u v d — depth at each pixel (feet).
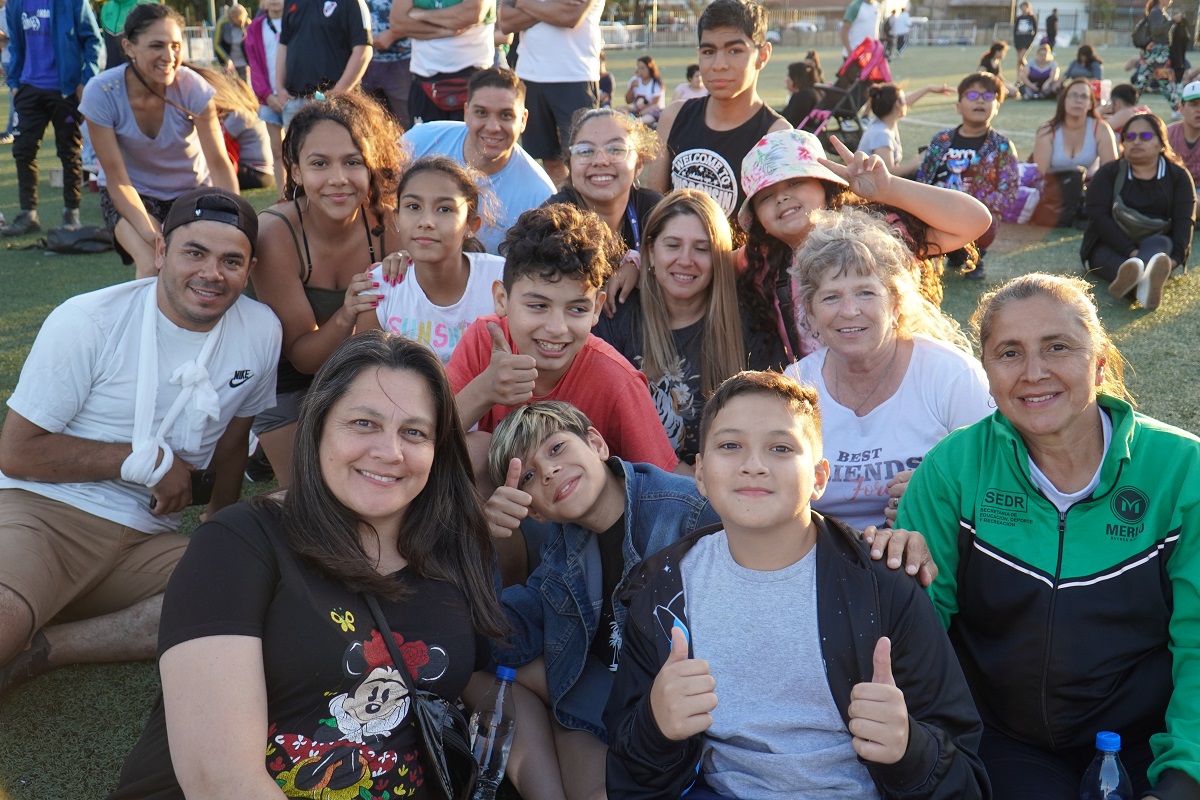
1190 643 7.27
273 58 30.68
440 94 23.77
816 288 9.69
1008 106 61.93
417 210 11.95
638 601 7.54
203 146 19.66
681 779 7.02
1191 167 28.99
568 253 10.07
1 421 15.40
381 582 7.03
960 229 12.86
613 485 9.21
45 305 21.43
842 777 6.92
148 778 6.78
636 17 181.37
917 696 6.98
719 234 11.90
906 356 9.99
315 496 7.08
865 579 7.07
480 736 8.69
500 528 8.67
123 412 10.43
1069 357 7.30
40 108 26.78
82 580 10.45
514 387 10.17
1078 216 28.66
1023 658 7.68
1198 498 7.21
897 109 30.83
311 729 6.79
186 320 10.59
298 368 12.85
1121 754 7.61
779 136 12.50
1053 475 7.75
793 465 6.94
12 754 9.14
